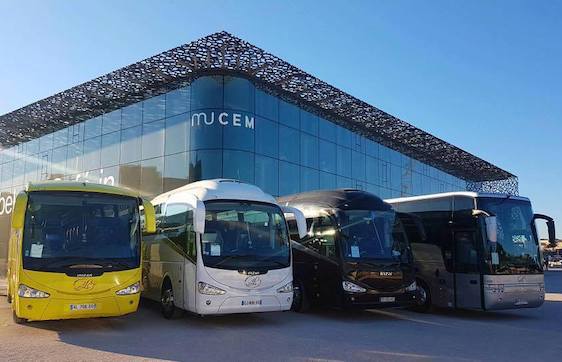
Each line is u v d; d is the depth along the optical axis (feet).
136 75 83.10
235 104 79.15
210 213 37.81
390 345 31.04
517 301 44.14
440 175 145.28
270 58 77.05
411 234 50.39
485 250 43.86
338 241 41.86
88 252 34.04
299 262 46.09
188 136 80.23
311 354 27.99
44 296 32.12
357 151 108.06
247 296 36.63
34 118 105.09
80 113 100.68
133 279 35.01
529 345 31.89
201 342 31.07
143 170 87.51
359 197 44.52
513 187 164.76
